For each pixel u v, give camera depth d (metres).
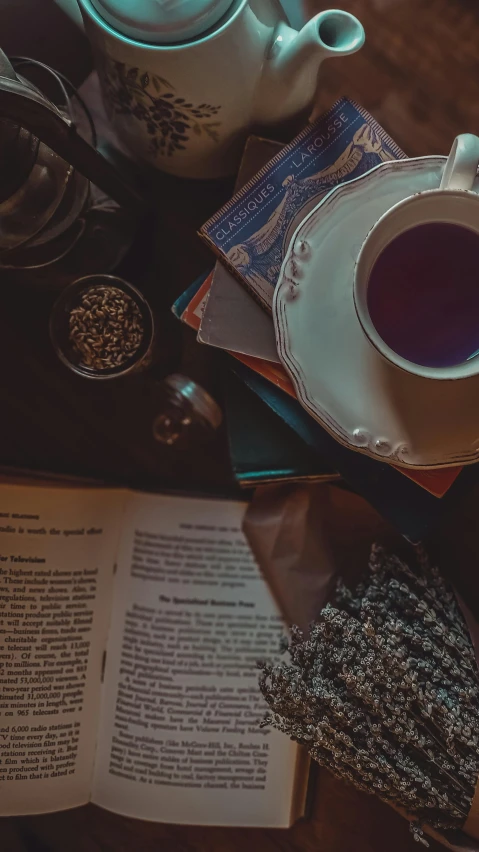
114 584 0.66
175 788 0.65
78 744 0.66
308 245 0.54
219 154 0.57
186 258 0.65
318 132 0.56
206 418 0.66
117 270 0.65
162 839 0.67
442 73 0.62
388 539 0.63
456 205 0.50
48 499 0.65
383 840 0.65
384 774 0.56
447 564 0.64
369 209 0.54
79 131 0.59
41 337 0.67
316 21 0.50
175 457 0.67
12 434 0.67
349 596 0.60
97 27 0.49
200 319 0.57
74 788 0.66
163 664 0.66
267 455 0.61
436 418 0.54
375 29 0.62
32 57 0.61
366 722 0.56
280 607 0.65
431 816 0.57
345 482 0.62
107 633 0.66
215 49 0.49
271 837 0.66
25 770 0.66
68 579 0.65
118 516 0.66
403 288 0.52
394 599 0.58
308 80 0.53
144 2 0.48
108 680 0.66
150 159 0.59
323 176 0.56
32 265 0.61
